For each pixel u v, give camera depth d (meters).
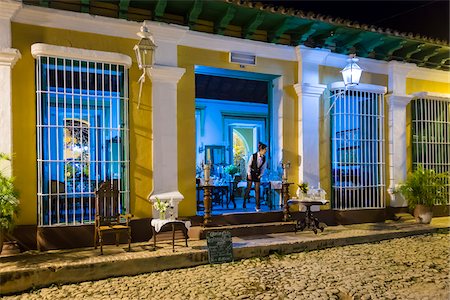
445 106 11.55
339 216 9.69
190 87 8.34
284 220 8.84
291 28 9.30
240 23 8.91
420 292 5.41
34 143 6.95
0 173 6.21
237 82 12.39
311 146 9.48
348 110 10.01
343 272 6.27
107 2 7.73
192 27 8.32
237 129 13.67
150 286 5.65
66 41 7.20
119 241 7.40
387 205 10.66
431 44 10.52
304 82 9.41
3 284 5.37
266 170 9.67
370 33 9.72
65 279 5.73
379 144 10.41
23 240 6.78
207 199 8.03
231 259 6.84
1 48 6.53
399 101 10.71
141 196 7.73
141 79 7.26
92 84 7.53
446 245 8.15
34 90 6.96
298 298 5.16
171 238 7.71
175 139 8.03
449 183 11.47
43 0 6.99
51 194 6.91
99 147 7.48
